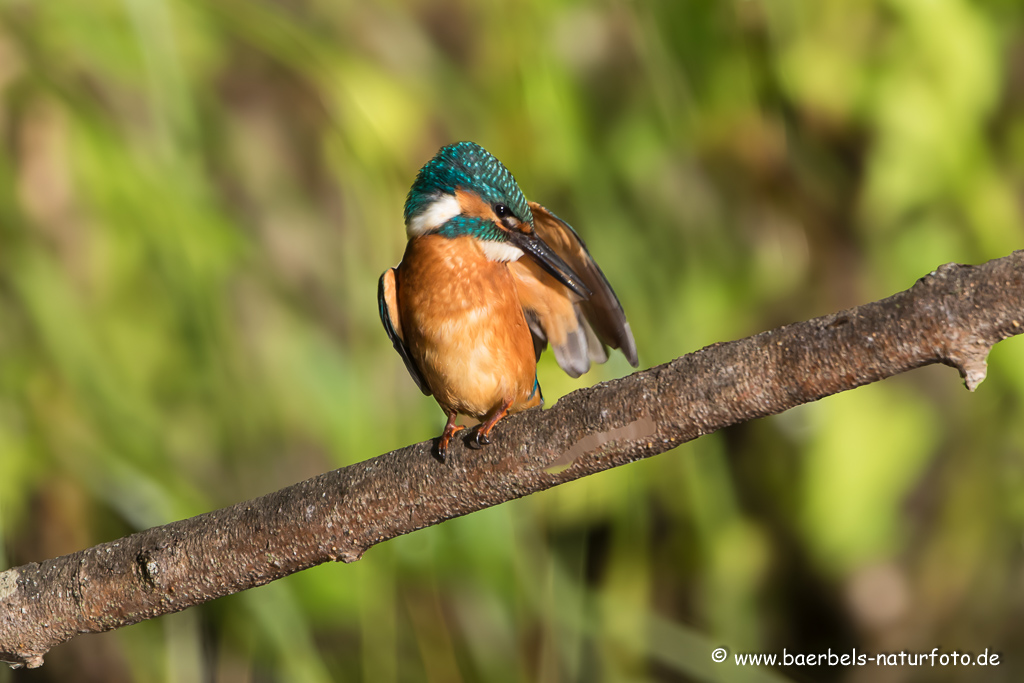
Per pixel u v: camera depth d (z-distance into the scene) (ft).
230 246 31.55
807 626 34.78
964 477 34.81
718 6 33.81
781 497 34.55
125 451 30.14
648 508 34.06
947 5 31.78
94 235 31.24
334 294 34.91
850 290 35.14
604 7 34.91
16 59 31.12
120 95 33.76
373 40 35.35
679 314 32.55
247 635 31.96
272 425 31.71
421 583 30.55
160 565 16.94
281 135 37.19
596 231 32.40
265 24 32.55
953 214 32.89
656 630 32.14
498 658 30.42
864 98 33.14
